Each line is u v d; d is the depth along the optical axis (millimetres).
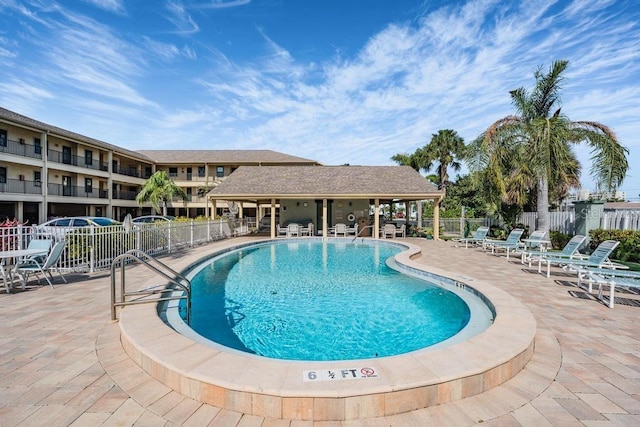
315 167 24250
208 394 2939
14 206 24547
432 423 2715
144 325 4230
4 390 3148
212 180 39594
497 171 15914
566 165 14781
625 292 6973
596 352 4059
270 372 3043
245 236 21672
